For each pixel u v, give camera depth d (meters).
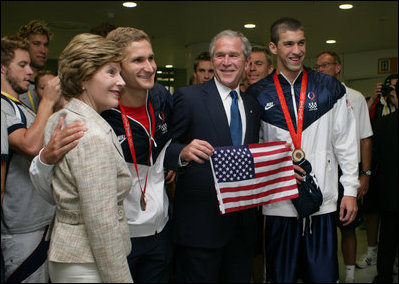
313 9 2.96
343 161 1.86
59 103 1.72
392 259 2.31
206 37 3.55
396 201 2.26
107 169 1.13
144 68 1.54
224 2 3.12
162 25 3.60
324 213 1.87
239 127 1.73
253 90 1.91
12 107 1.67
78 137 1.12
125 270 1.15
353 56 2.88
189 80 2.34
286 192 1.77
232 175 1.69
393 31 3.04
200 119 1.68
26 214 1.68
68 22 3.61
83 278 1.17
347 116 1.87
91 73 1.20
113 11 3.46
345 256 2.27
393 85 2.39
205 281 1.78
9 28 3.72
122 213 1.28
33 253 1.70
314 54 2.14
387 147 2.29
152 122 1.66
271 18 3.12
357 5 2.92
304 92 1.84
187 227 1.75
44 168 1.20
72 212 1.18
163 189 1.76
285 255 1.92
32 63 2.12
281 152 1.76
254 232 1.85
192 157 1.56
